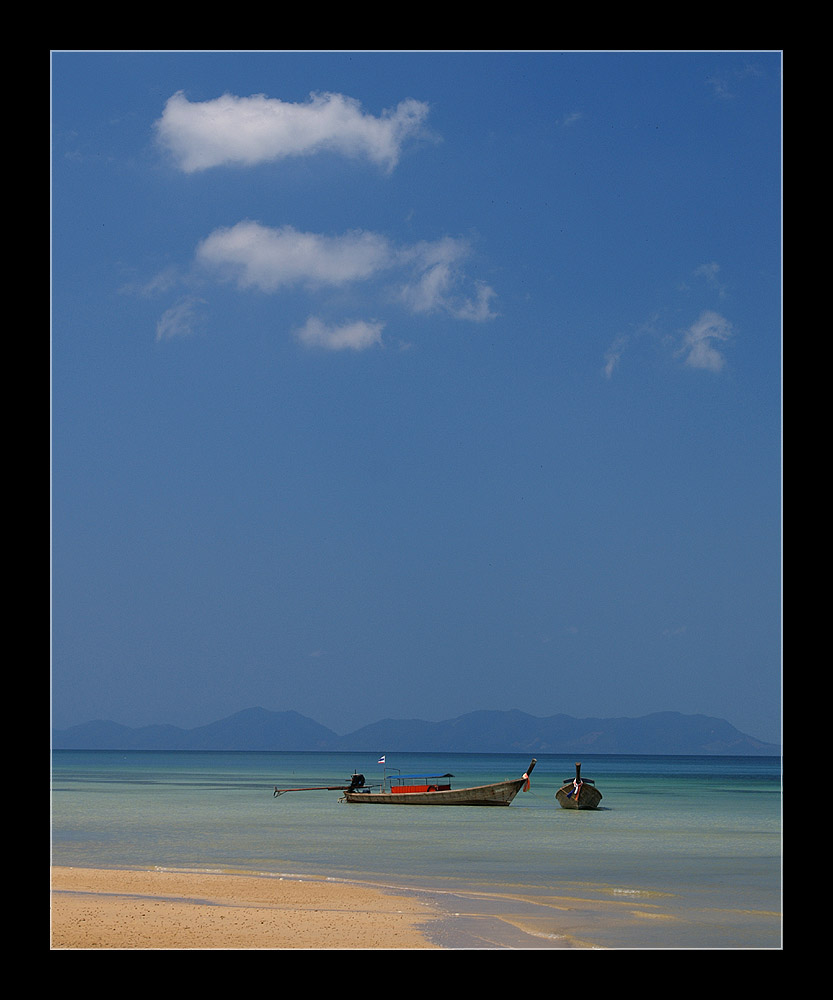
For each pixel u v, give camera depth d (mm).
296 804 61000
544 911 22594
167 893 24344
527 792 81812
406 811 55344
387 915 21438
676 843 39312
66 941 17688
